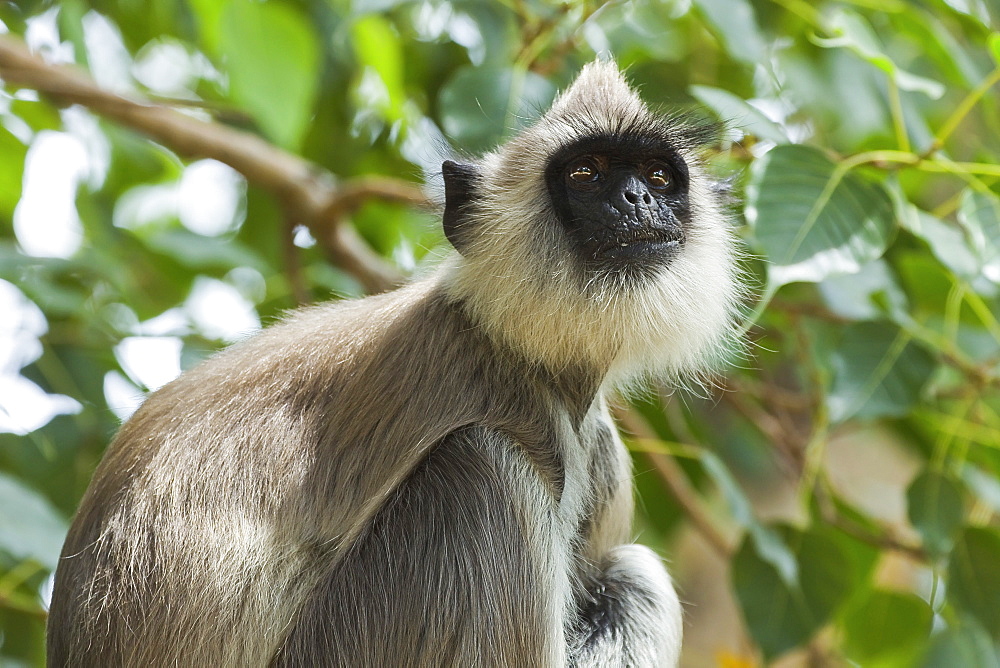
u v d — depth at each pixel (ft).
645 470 42.83
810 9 38.45
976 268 30.78
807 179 30.60
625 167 30.86
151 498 26.66
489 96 35.04
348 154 52.39
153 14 50.19
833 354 34.42
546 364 29.78
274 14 39.63
